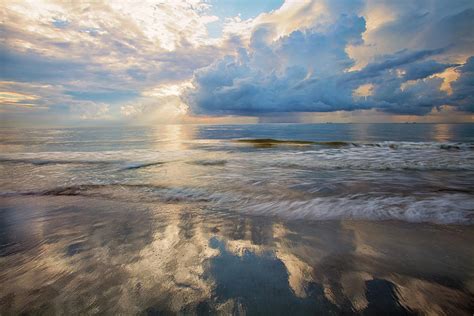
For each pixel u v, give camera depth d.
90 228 3.72
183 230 3.64
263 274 2.41
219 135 33.66
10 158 12.27
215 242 3.20
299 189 6.23
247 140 22.50
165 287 2.20
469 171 8.46
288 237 3.36
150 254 2.86
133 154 13.64
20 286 2.24
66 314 1.86
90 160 11.52
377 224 3.81
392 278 2.33
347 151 14.15
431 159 11.00
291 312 1.87
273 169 9.07
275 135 32.31
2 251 2.97
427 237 3.29
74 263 2.66
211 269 2.51
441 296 2.05
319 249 2.97
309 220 4.04
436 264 2.58
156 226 3.81
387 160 10.82
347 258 2.74
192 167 9.58
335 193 5.84
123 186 6.54
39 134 40.94
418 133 34.12
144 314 1.85
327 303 1.97
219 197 5.52
